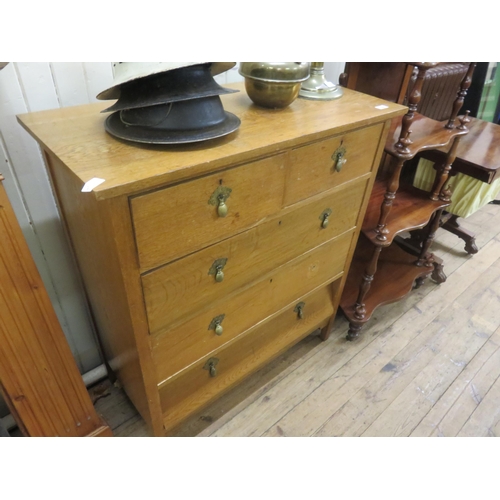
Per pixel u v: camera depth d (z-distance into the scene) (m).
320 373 1.56
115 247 0.72
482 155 1.70
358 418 1.40
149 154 0.74
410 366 1.60
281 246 1.08
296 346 1.67
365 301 1.68
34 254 1.13
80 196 0.81
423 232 1.91
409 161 2.05
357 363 1.61
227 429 1.34
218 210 0.82
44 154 0.92
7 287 0.80
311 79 1.14
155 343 0.94
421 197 1.67
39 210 1.08
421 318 1.83
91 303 1.20
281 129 0.89
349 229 1.32
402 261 1.93
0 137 0.94
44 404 1.00
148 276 0.80
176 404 1.17
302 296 1.34
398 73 1.53
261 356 1.36
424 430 1.38
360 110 1.06
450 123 1.48
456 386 1.53
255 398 1.45
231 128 0.81
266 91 0.97
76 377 1.03
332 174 1.06
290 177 0.94
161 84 0.74
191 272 0.88
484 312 1.88
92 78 1.02
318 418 1.40
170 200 0.74
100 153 0.73
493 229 2.49
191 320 0.99
